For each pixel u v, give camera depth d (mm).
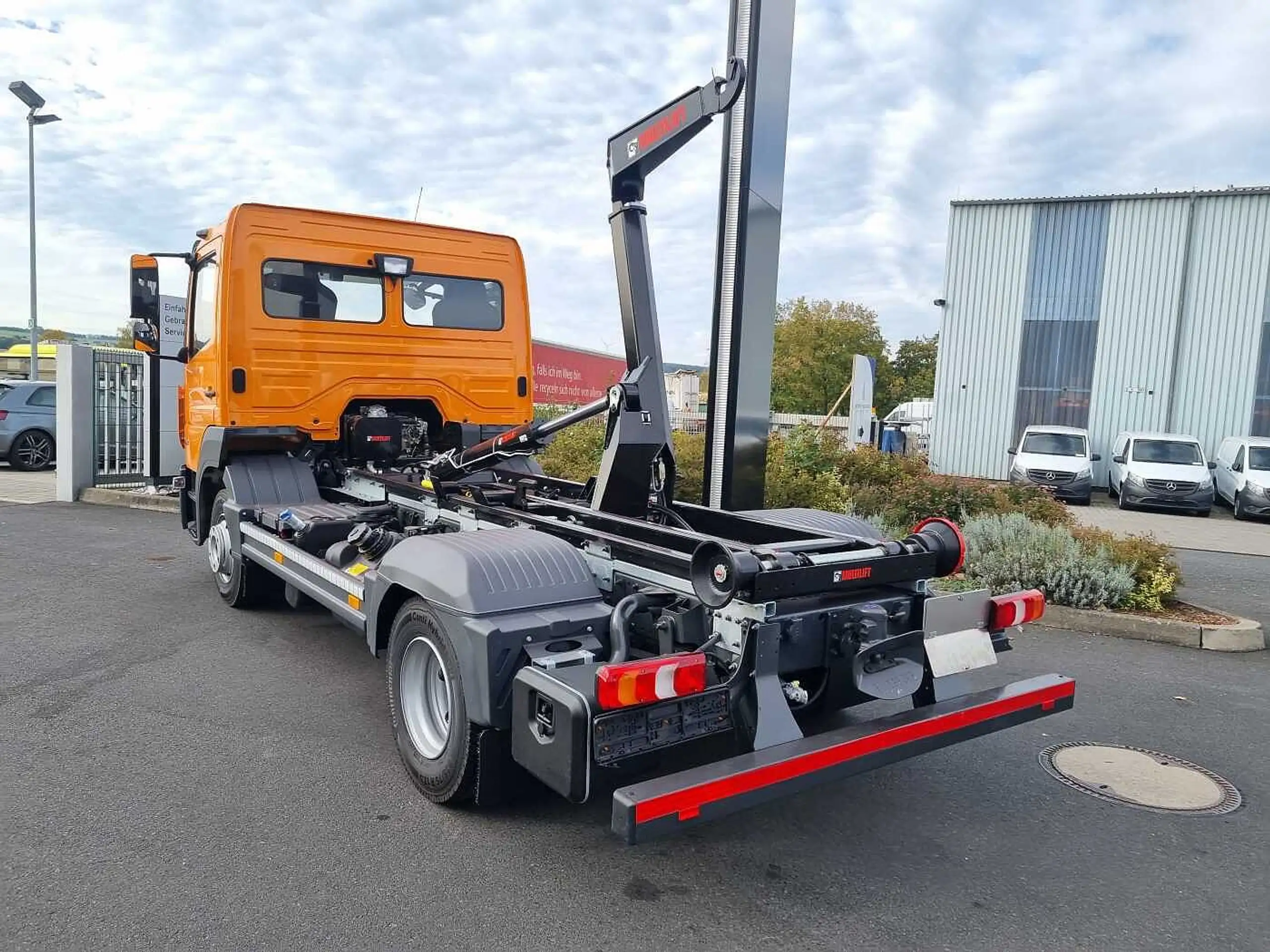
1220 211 20203
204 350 6316
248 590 6234
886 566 3326
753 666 3035
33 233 21531
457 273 6645
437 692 3625
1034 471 17594
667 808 2502
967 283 22422
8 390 16125
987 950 2695
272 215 5836
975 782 3949
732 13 5879
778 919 2824
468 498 4902
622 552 3654
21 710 4422
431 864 3076
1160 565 7340
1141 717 4824
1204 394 20656
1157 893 3053
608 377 25172
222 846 3152
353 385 6211
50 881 2893
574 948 2637
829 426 19422
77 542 9125
